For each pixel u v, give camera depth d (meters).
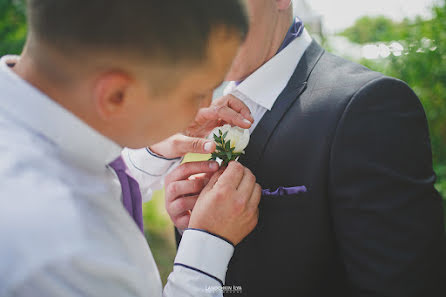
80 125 0.52
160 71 0.49
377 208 0.66
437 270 0.69
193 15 0.49
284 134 0.74
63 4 0.47
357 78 0.71
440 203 0.73
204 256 0.66
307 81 0.76
